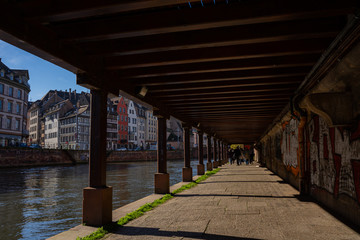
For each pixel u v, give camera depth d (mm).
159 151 10320
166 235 4996
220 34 4668
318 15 3832
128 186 20578
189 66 6332
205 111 12555
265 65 6008
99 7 3588
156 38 4934
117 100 90000
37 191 19031
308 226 5258
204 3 4012
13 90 55062
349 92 5336
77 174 32281
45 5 3805
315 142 8023
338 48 4473
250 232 4965
